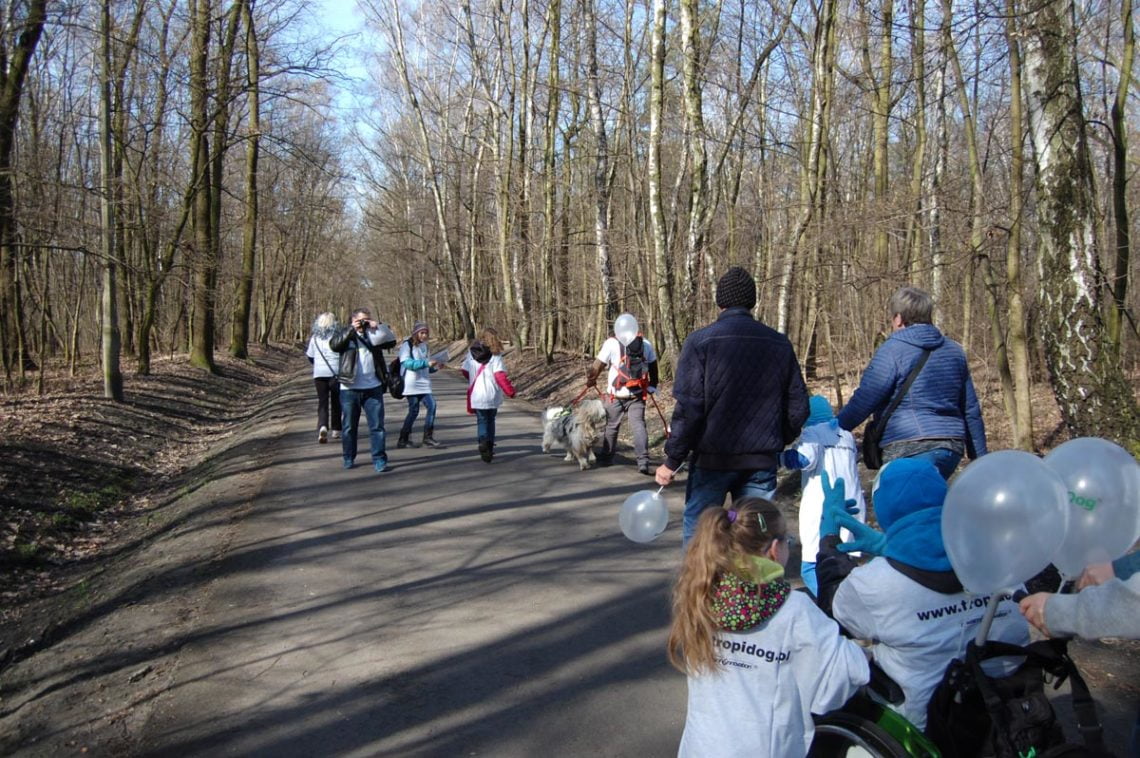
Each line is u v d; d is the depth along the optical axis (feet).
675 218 55.77
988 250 33.30
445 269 126.62
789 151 56.08
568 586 19.62
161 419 52.80
